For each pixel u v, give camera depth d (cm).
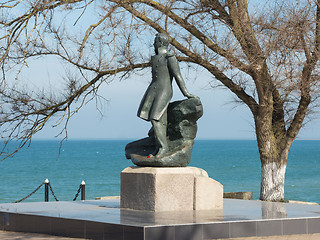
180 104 1294
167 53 1301
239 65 1697
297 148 18788
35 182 4638
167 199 1212
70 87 1859
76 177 5269
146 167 1241
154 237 955
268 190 1891
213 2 1744
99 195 3619
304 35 1642
